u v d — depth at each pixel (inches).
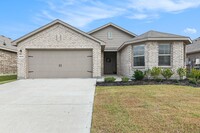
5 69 802.8
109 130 152.8
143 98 276.5
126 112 202.7
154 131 149.3
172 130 151.2
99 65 607.5
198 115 189.3
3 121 180.2
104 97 287.7
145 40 532.7
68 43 602.9
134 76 518.6
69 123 173.3
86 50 614.2
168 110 209.2
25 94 326.6
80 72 614.2
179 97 283.1
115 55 887.7
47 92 345.4
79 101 265.9
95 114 197.2
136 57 577.3
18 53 596.4
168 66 536.7
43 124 171.3
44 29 599.5
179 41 536.4
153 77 525.3
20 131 155.1
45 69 609.0
